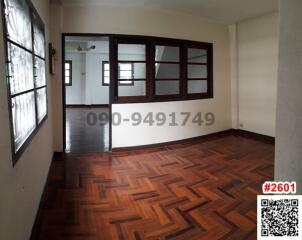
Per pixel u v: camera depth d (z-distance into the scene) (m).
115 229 2.15
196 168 3.70
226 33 5.88
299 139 0.95
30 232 1.97
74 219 2.30
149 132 4.84
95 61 11.26
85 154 4.42
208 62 5.65
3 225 1.26
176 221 2.27
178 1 4.26
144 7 4.50
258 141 5.33
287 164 1.03
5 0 1.37
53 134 4.25
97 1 4.14
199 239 2.01
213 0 4.27
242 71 5.84
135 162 4.00
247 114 5.82
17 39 1.67
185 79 5.20
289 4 0.99
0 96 1.25
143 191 2.92
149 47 4.66
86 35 4.29
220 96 5.89
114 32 4.38
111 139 4.56
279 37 1.06
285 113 1.03
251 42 5.56
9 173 1.39
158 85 5.94
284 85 1.03
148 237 2.03
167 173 3.50
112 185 3.09
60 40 4.20
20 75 1.74
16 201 1.55
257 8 4.74
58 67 4.24
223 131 6.03
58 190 2.95
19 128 1.68
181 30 5.01
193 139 5.44
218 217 2.34
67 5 4.20
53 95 4.25
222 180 3.23
